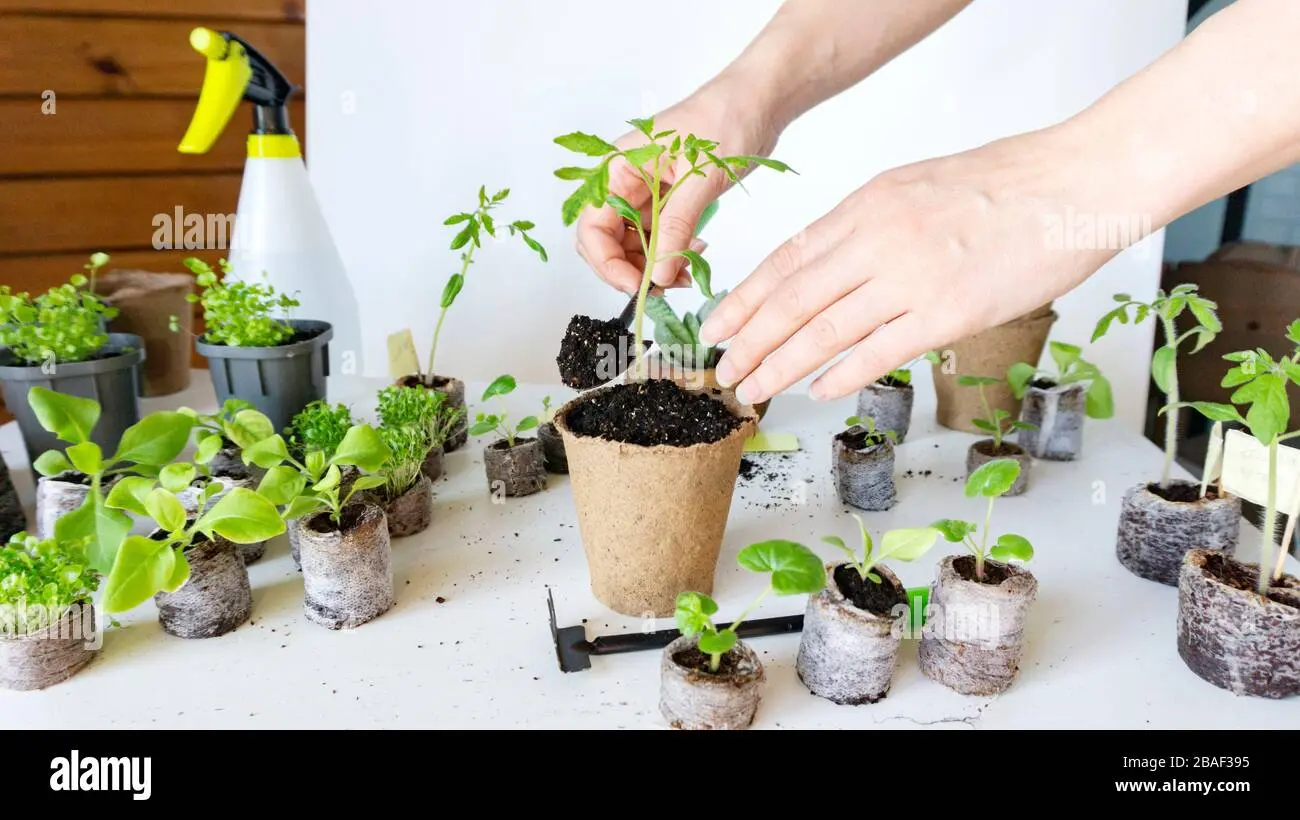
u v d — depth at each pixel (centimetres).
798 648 85
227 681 80
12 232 178
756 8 169
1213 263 147
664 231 107
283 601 95
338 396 156
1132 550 100
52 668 79
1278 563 82
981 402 143
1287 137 66
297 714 75
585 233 111
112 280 153
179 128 188
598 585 93
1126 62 163
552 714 76
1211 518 96
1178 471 129
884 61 124
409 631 89
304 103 193
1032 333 137
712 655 75
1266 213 133
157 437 93
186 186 192
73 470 102
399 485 108
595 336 99
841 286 75
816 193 178
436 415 124
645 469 82
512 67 177
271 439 90
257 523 80
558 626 89
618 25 172
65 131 177
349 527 89
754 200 179
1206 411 94
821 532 109
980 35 164
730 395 93
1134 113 70
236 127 194
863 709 77
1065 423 131
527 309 193
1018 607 76
